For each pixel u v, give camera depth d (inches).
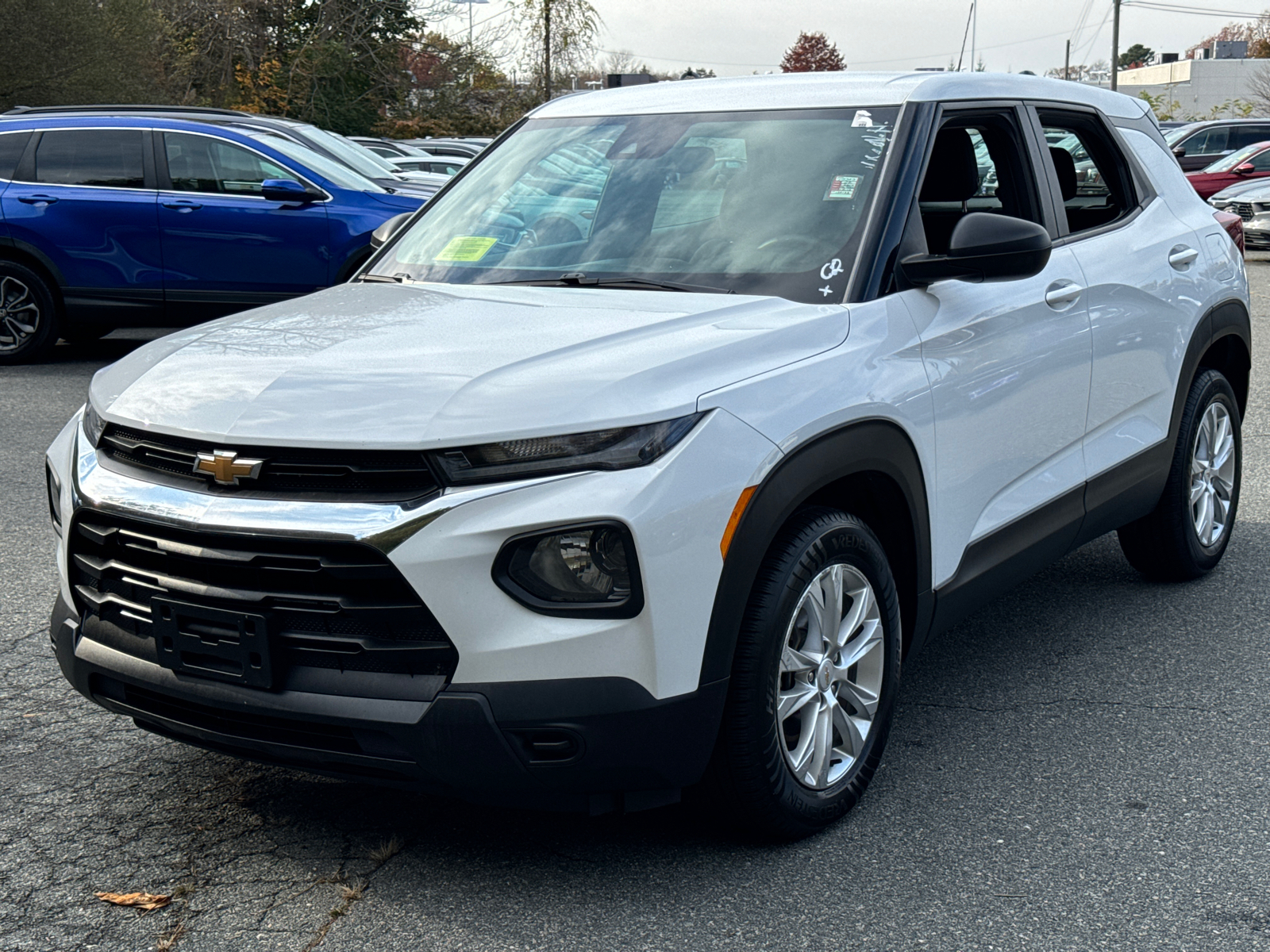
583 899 110.0
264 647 102.6
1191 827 122.6
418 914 107.7
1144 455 175.5
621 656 100.7
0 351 398.3
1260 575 203.0
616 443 101.0
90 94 1331.2
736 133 147.8
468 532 98.3
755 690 109.6
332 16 1486.2
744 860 116.6
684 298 128.6
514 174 160.4
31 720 148.6
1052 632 178.7
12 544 217.8
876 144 138.9
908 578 132.2
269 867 115.4
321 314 130.3
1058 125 170.2
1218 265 192.7
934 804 128.0
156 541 105.8
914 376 126.6
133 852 118.2
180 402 110.0
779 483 108.8
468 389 104.1
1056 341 151.1
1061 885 112.0
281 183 385.1
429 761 100.8
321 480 101.8
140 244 389.1
